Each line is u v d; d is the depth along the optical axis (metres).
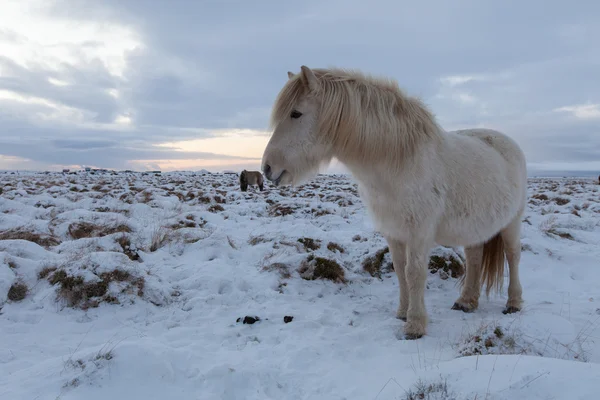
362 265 5.48
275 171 3.11
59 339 3.36
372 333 3.50
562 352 2.81
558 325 3.08
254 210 10.16
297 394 2.50
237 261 5.55
